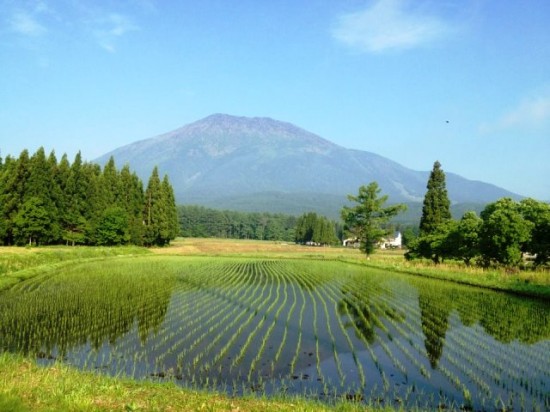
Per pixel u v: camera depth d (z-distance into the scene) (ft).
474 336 82.33
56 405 41.29
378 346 75.66
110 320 91.56
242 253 374.43
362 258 304.30
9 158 290.15
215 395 49.01
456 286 157.69
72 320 90.74
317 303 119.14
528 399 51.55
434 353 71.05
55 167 296.92
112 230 306.35
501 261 168.86
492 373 61.00
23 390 44.34
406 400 51.67
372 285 160.04
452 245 197.88
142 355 67.72
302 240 635.66
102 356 67.10
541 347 74.69
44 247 258.16
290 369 62.64
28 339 75.77
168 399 45.27
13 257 166.40
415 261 236.84
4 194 259.39
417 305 116.06
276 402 47.16
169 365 63.26
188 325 88.63
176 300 118.42
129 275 169.37
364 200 304.50
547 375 60.29
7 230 258.98
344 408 46.47
